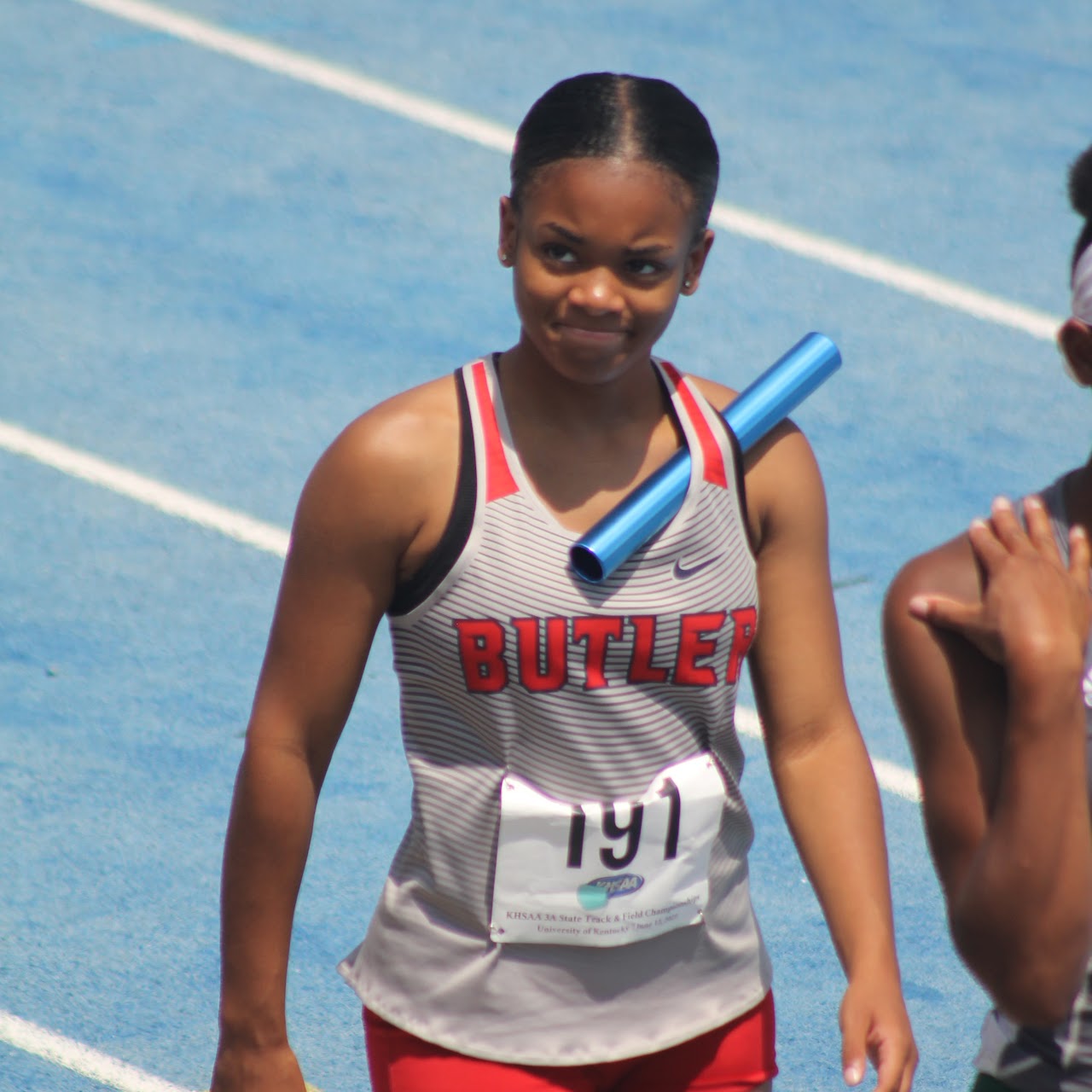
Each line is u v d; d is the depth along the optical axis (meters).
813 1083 14.20
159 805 17.30
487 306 27.89
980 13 39.25
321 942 15.62
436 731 9.30
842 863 9.62
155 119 32.88
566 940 9.27
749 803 17.75
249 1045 9.67
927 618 8.21
